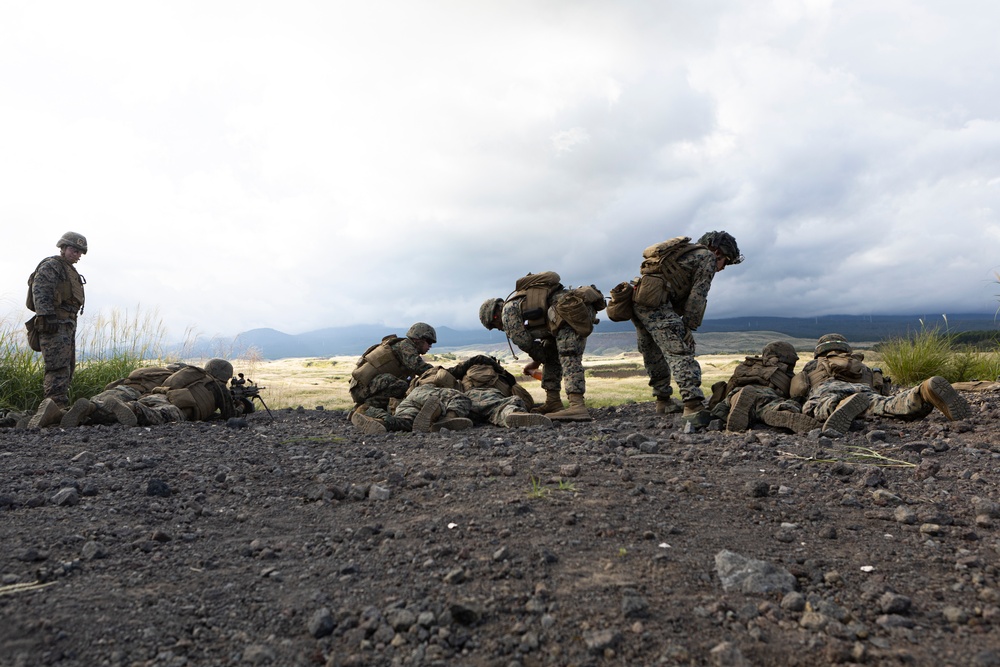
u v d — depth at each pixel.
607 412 7.16
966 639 1.72
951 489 3.13
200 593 2.08
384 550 2.44
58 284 7.23
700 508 2.89
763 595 2.01
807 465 3.62
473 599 1.98
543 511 2.84
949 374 7.39
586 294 6.39
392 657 1.69
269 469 3.96
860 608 1.91
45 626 1.83
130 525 2.80
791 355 5.25
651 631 1.78
